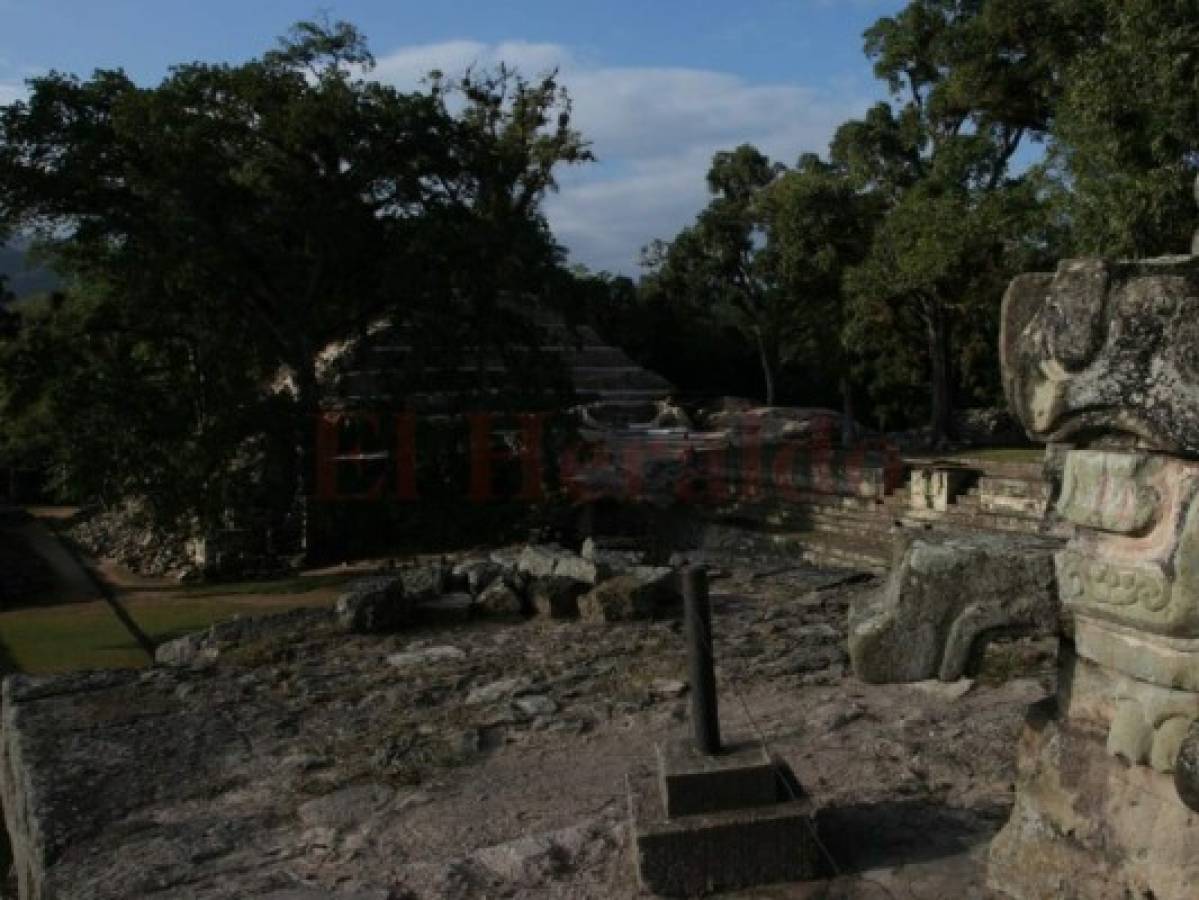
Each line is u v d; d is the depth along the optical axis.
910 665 3.95
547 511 30.36
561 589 9.86
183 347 28.64
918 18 31.81
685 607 4.80
